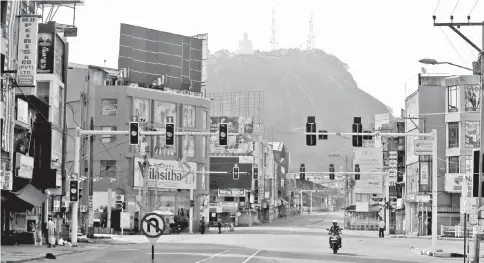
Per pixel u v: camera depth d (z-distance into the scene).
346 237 85.81
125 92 98.81
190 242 63.28
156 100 103.06
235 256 42.34
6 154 44.44
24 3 52.03
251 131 155.12
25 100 48.94
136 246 54.41
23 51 47.59
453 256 47.31
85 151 78.00
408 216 102.94
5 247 45.38
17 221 51.25
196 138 108.25
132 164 97.31
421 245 62.75
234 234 88.56
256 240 69.00
